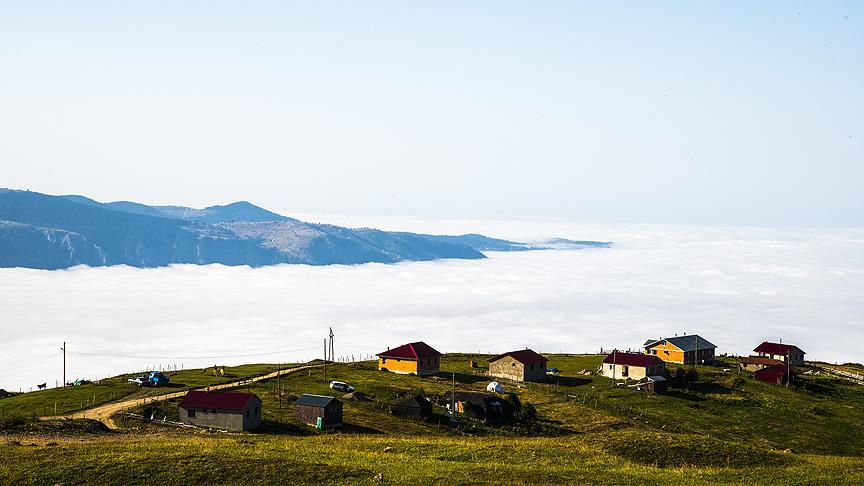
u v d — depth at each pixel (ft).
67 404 350.64
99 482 197.26
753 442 343.87
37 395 382.01
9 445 233.35
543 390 434.71
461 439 270.26
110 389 396.57
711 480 206.49
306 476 202.90
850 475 213.05
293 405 350.84
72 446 232.32
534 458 230.27
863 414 402.11
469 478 203.21
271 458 216.95
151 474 202.08
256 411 305.53
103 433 279.69
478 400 361.92
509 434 331.57
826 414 396.98
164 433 283.59
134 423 300.61
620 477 207.41
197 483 197.88
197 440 257.14
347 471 207.62
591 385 453.58
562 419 368.48
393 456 229.04
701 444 246.47
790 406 408.05
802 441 352.28
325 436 277.23
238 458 215.10
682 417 382.63
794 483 204.23
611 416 373.61
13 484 194.70
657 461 230.89
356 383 428.56
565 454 235.81
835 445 349.20
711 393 432.25
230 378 449.06
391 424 329.52
